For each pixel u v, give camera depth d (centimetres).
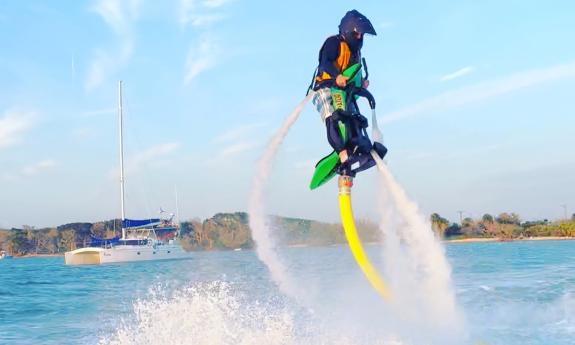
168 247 4709
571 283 1380
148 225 4794
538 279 1521
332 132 505
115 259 4478
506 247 4753
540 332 753
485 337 708
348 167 521
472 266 2156
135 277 2520
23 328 988
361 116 506
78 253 4609
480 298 1109
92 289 1878
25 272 3550
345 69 510
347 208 523
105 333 907
